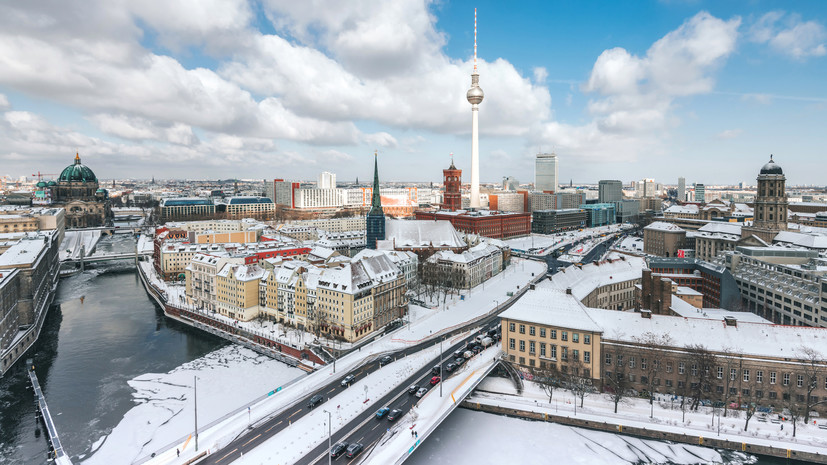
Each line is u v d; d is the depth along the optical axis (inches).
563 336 4813.0
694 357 4370.1
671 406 4357.8
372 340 6520.7
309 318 6845.5
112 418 4724.4
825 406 4099.4
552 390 4694.9
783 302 6707.7
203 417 4729.3
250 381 5580.7
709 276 7647.6
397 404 4365.2
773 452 3769.7
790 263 7687.0
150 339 7057.1
